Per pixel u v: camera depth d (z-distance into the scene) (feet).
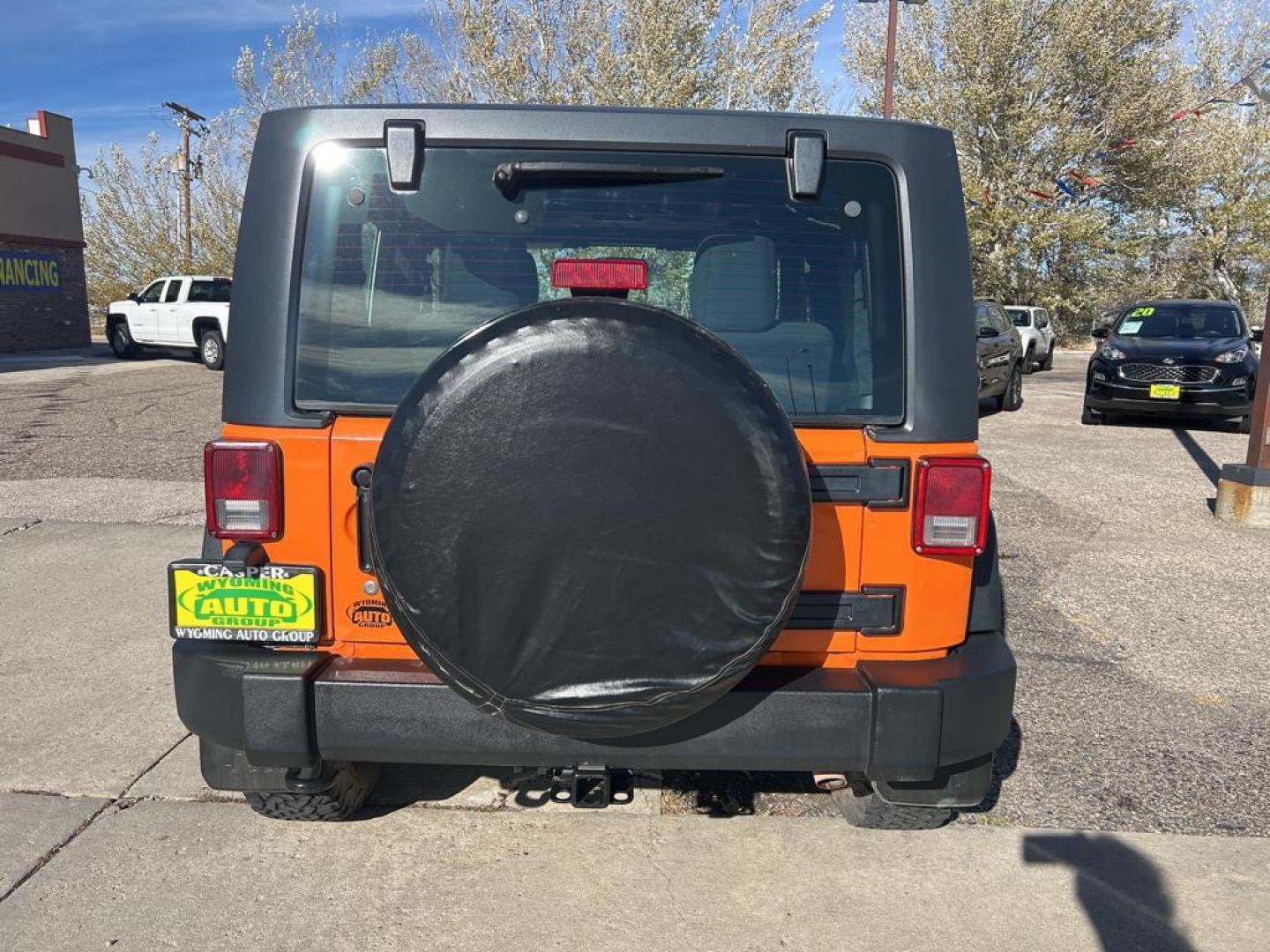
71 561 21.68
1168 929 9.71
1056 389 67.46
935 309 9.07
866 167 9.23
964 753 8.92
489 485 7.54
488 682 7.86
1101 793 12.48
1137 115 95.61
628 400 7.50
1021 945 9.43
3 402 48.78
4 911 9.64
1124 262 103.40
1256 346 46.85
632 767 8.86
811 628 9.03
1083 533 26.07
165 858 10.61
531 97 81.61
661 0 78.54
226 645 9.11
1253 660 17.26
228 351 9.02
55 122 86.58
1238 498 27.17
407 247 9.11
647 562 7.62
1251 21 101.50
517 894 10.07
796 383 9.15
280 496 8.86
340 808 11.04
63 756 12.87
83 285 90.94
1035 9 95.91
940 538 8.88
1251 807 12.20
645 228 9.22
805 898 10.09
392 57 93.86
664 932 9.52
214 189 110.83
